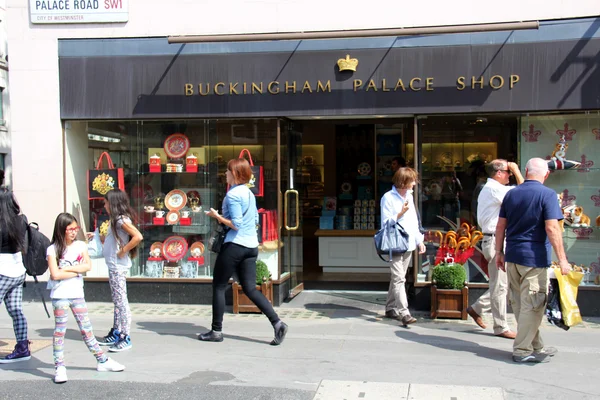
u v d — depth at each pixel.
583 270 7.44
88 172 8.37
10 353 5.95
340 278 9.66
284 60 7.62
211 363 5.62
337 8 7.53
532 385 4.96
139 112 7.95
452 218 7.65
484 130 7.57
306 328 6.84
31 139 8.15
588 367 5.42
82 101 8.04
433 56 7.33
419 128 7.62
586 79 7.06
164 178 8.31
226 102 7.79
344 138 10.80
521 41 7.16
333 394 4.79
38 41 8.05
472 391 4.81
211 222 8.22
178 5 7.81
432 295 7.20
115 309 6.10
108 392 4.89
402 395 4.74
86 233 8.37
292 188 8.24
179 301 8.15
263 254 7.98
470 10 7.28
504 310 6.43
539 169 5.52
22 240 5.75
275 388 4.93
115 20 7.90
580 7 7.02
